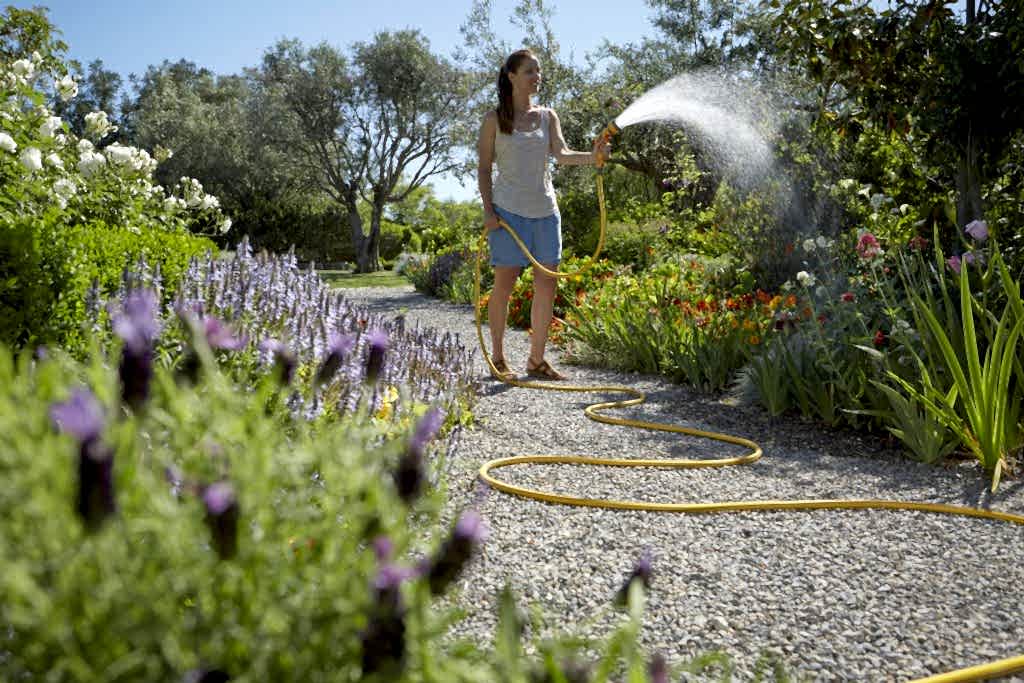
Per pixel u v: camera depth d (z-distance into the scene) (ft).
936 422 13.97
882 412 15.19
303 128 127.85
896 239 20.22
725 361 20.76
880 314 17.35
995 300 16.75
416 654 3.83
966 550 9.68
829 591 8.44
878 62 21.63
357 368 11.46
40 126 20.15
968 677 6.61
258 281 14.97
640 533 10.09
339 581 3.98
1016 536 10.18
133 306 4.14
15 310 10.76
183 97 153.17
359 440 5.25
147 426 5.14
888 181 24.62
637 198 67.10
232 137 137.69
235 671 3.79
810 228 30.53
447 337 17.65
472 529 3.78
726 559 9.28
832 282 19.83
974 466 13.50
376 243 132.36
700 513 10.94
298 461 4.57
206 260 14.76
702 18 84.17
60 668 3.55
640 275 37.35
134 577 3.71
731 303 23.08
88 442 3.15
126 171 25.72
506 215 20.97
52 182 20.39
